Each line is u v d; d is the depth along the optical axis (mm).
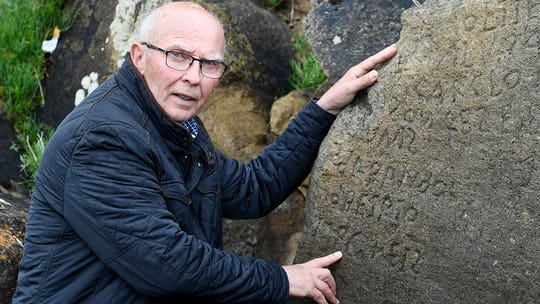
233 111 4191
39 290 2693
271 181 3213
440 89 2830
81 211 2598
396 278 3006
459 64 2789
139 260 2596
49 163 2660
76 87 4480
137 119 2703
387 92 2930
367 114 2994
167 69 2713
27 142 4367
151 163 2662
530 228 2697
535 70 2652
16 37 4652
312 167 3240
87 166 2592
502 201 2742
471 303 2846
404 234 2959
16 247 3340
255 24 4414
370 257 3049
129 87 2746
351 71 3055
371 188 3002
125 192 2584
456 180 2826
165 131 2752
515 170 2707
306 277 2922
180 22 2721
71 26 4699
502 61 2707
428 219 2898
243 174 3197
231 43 4246
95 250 2635
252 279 2748
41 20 4770
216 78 2820
